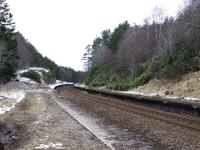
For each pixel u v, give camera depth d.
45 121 19.75
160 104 26.75
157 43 62.50
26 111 25.59
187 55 40.69
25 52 127.69
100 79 82.06
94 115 22.55
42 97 42.84
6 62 71.06
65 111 25.25
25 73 93.25
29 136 15.51
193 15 43.56
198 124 16.70
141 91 43.03
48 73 118.56
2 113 24.53
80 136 14.91
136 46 70.88
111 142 13.58
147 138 14.34
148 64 54.09
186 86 33.34
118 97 40.16
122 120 19.33
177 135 14.30
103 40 133.25
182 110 22.84
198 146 12.43
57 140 14.03
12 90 53.12
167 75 39.34
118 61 82.12
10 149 14.02
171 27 57.91
